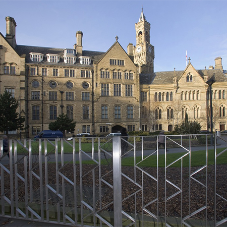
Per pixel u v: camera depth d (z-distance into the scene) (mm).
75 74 48656
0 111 35344
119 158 5707
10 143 7129
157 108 53781
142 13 88375
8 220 7371
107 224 6203
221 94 51281
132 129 51281
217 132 5832
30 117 45719
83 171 11094
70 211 7348
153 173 10156
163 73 57281
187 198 7660
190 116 51875
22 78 44500
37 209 7758
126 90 51375
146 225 6582
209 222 6336
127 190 8484
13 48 44500
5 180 10836
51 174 11086
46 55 48906
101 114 49562
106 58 50125
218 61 62500
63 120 38938
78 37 52750
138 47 87875
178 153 12625
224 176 9273
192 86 52156
